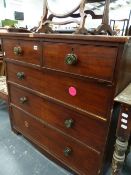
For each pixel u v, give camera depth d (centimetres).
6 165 117
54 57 85
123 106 66
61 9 99
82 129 88
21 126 137
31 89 109
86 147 90
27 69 106
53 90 94
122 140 71
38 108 111
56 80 90
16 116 138
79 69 76
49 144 115
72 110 89
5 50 117
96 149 86
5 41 114
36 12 331
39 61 94
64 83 86
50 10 104
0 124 164
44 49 88
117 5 183
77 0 91
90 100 78
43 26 106
